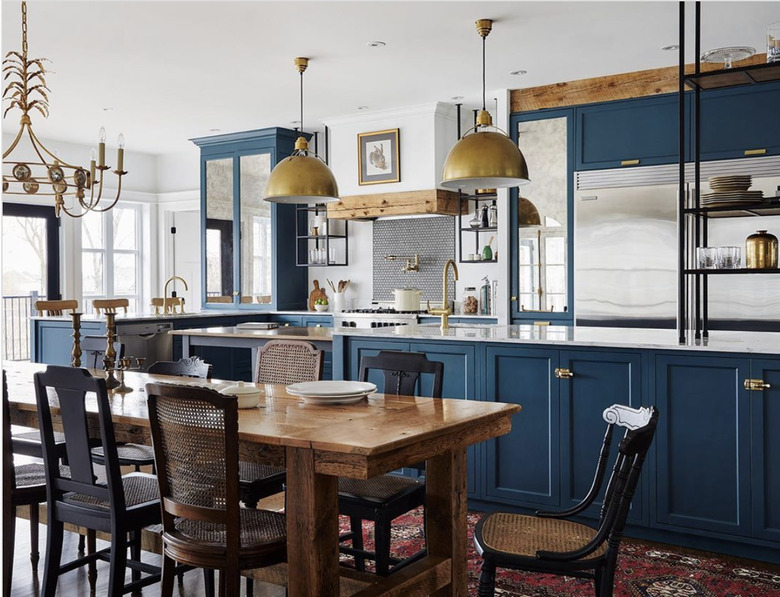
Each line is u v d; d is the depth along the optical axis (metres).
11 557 2.68
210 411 2.05
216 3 4.18
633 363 3.41
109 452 2.30
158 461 2.20
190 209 8.72
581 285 5.84
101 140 3.66
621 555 3.27
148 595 2.85
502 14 4.43
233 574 2.04
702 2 4.24
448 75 5.73
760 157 5.20
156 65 5.35
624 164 5.71
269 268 7.65
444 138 6.83
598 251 5.78
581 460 3.55
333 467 1.99
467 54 5.20
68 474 2.83
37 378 2.46
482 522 2.35
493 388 3.79
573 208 5.94
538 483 3.67
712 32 4.80
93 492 2.38
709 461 3.24
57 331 6.72
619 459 2.29
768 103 5.18
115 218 8.67
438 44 4.97
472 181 3.85
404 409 2.52
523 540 2.18
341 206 7.23
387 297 7.70
